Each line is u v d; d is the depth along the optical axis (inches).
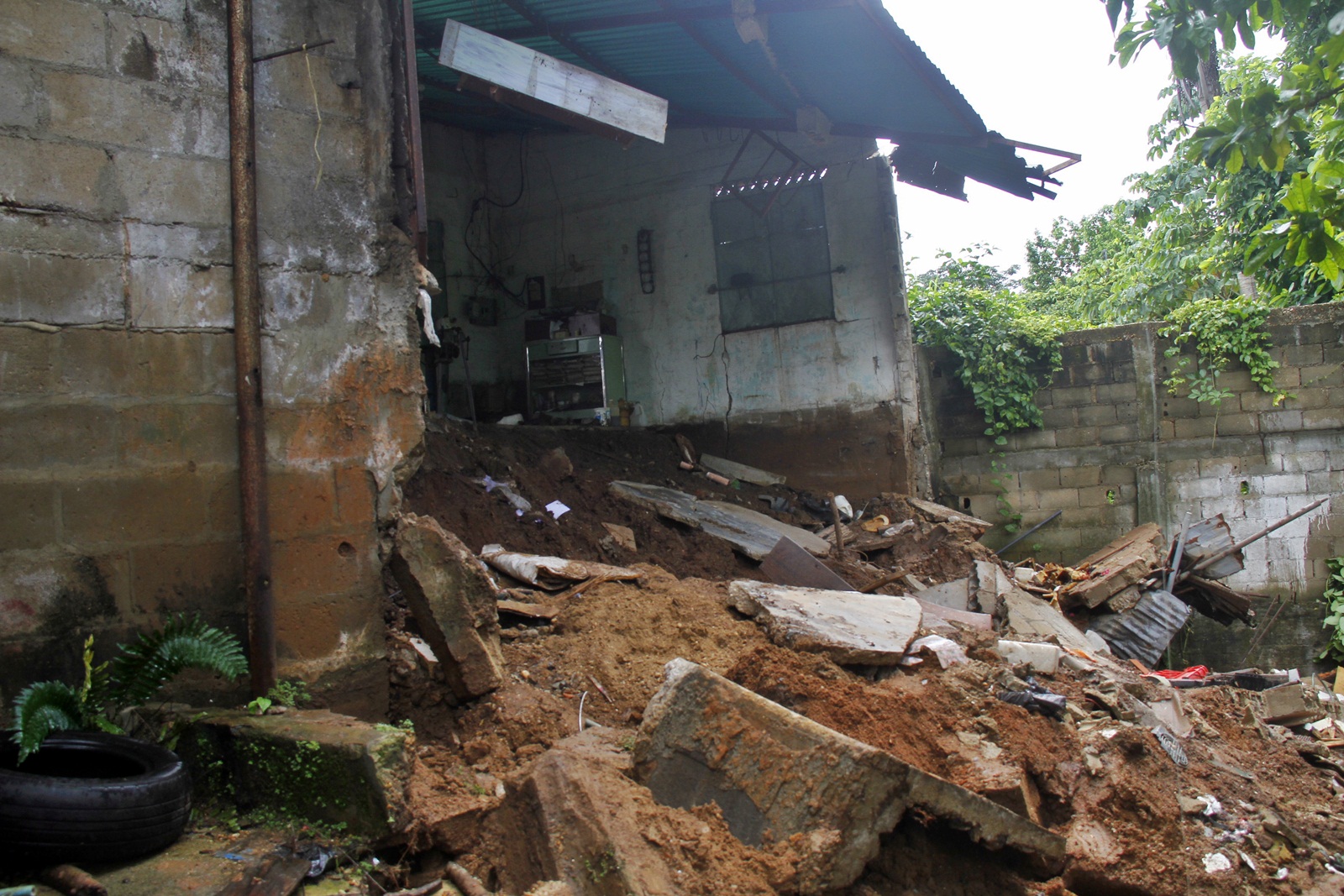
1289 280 493.7
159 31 156.3
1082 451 443.2
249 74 161.9
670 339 459.2
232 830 127.6
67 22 148.4
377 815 122.4
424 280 184.4
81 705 131.7
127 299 151.6
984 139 351.9
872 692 185.5
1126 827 177.0
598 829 123.7
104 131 150.7
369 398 174.2
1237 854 185.9
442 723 172.1
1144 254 595.2
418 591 171.2
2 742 122.7
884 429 421.4
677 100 385.7
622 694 188.5
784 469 438.3
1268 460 428.1
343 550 169.3
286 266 166.4
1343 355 421.1
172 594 153.5
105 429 148.9
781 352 439.8
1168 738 221.9
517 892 127.7
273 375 163.6
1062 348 446.9
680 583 250.5
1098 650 320.2
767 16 271.9
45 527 143.2
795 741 136.6
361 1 179.2
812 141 414.6
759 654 194.1
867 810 131.9
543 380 458.0
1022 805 156.5
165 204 155.6
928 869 144.8
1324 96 190.4
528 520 300.5
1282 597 425.7
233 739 135.6
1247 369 431.8
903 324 418.9
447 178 462.0
